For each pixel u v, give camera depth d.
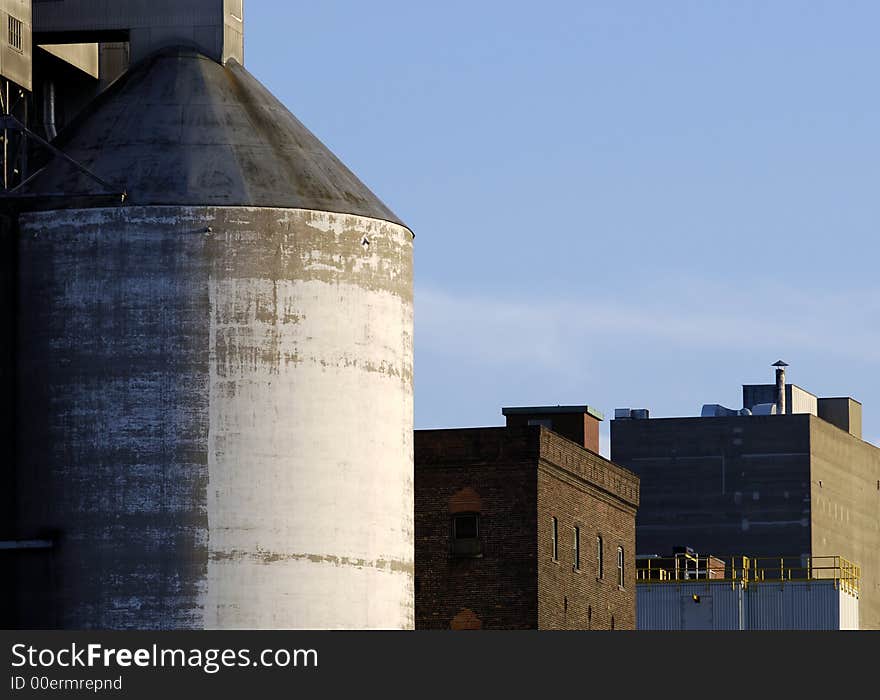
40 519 190.75
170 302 191.00
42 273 193.50
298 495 190.50
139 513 189.00
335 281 194.62
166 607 187.75
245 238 192.25
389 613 194.75
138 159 195.38
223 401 190.12
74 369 191.62
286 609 189.00
